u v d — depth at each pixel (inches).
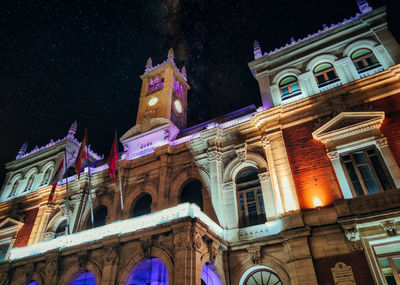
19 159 1245.7
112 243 593.6
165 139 905.5
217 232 635.5
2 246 984.9
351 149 614.2
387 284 488.1
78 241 671.8
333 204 574.2
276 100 768.3
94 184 948.6
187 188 793.6
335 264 518.3
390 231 494.0
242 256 611.5
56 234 936.9
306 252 538.9
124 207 833.5
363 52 730.2
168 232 551.5
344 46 752.3
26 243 940.0
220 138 798.5
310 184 614.5
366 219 506.6
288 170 647.1
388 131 594.2
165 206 761.6
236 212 675.4
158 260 583.2
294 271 533.0
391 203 501.4
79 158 847.1
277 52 835.4
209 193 728.3
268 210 644.1
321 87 733.3
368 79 656.4
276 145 691.4
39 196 1041.5
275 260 578.2
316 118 684.7
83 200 933.2
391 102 618.5
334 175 602.2
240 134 777.6
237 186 728.3
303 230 551.5
